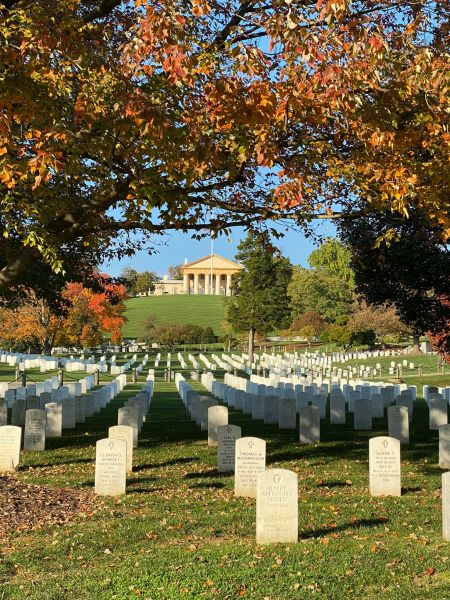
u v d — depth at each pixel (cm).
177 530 1016
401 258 1781
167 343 8844
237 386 3400
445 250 1788
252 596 754
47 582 812
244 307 6988
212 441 1770
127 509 1152
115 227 1220
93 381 3869
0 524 1051
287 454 1653
